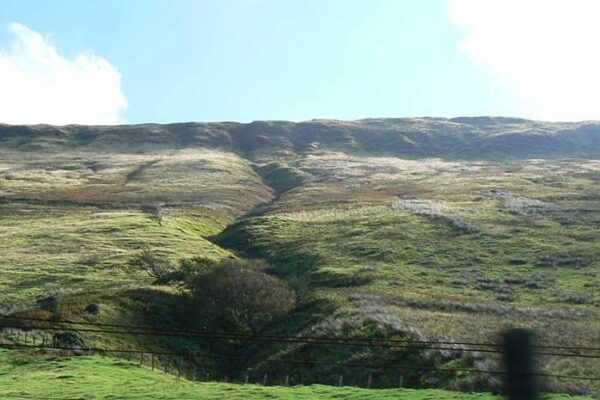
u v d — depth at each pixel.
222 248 89.31
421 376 40.12
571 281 60.59
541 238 77.44
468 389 36.75
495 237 78.88
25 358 42.00
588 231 79.69
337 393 32.81
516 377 6.98
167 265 74.44
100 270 74.62
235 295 58.28
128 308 57.25
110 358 42.97
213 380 48.34
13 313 52.38
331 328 49.84
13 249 85.31
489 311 51.78
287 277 69.69
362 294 58.59
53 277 71.62
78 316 52.59
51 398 30.89
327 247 79.62
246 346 54.47
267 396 32.25
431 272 66.62
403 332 46.44
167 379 38.41
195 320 58.41
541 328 45.84
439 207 100.19
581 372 36.44
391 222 90.75
